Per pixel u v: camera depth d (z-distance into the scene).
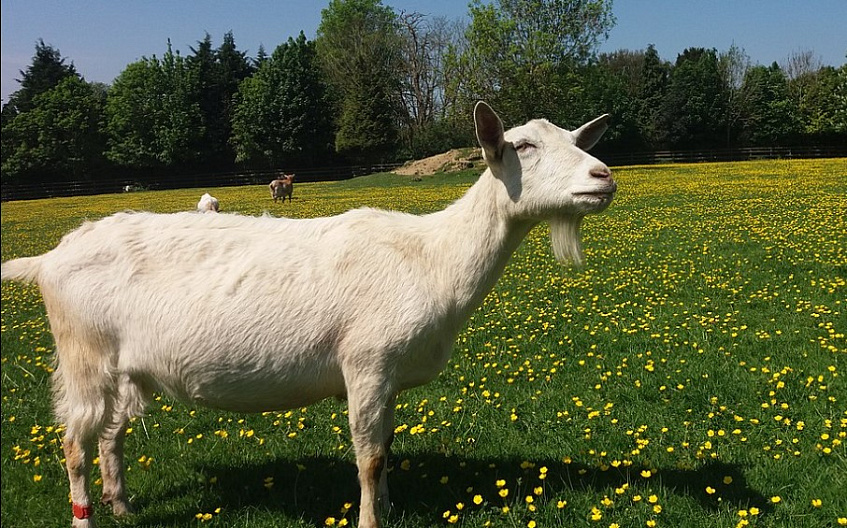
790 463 4.53
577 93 43.75
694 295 8.98
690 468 4.56
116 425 4.07
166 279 3.85
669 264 10.98
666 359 6.59
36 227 24.91
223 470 5.00
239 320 3.77
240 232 4.08
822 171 31.98
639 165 56.47
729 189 23.98
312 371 3.86
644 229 14.90
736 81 69.19
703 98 64.69
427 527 4.14
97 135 66.00
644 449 4.87
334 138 68.25
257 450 5.30
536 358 6.92
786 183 25.20
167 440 5.54
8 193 58.28
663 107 65.75
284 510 4.39
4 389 6.82
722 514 4.02
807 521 3.91
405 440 5.31
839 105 61.72
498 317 8.56
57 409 4.13
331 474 4.85
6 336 8.85
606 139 64.38
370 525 3.90
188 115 66.25
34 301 11.20
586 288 9.77
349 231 4.04
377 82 65.06
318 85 67.75
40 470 5.04
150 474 4.96
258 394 3.92
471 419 5.60
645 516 4.04
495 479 4.60
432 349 3.97
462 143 64.00
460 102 44.75
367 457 3.84
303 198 33.66
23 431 5.78
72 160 64.31
